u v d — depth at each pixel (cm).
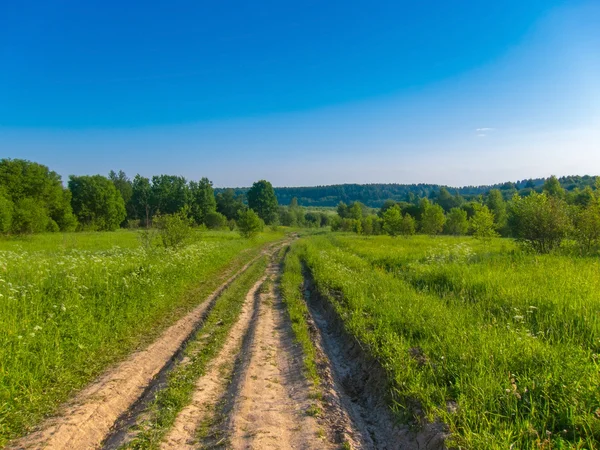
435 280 1177
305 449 414
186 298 1173
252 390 563
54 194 5738
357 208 8656
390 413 486
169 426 452
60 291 851
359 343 699
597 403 385
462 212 5169
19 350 563
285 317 1002
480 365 485
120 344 742
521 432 359
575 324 644
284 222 11238
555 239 1667
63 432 434
